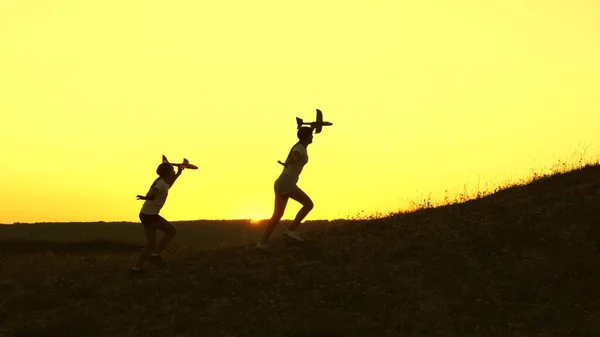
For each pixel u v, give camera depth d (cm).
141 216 1180
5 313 981
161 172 1193
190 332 896
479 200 1477
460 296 970
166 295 1051
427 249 1148
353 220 1517
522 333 848
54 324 917
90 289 1084
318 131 1267
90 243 2048
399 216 1452
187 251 1397
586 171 1522
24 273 1228
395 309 934
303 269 1130
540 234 1142
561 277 994
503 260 1074
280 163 1262
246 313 952
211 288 1066
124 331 905
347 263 1141
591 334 828
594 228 1124
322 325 885
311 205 1275
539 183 1517
